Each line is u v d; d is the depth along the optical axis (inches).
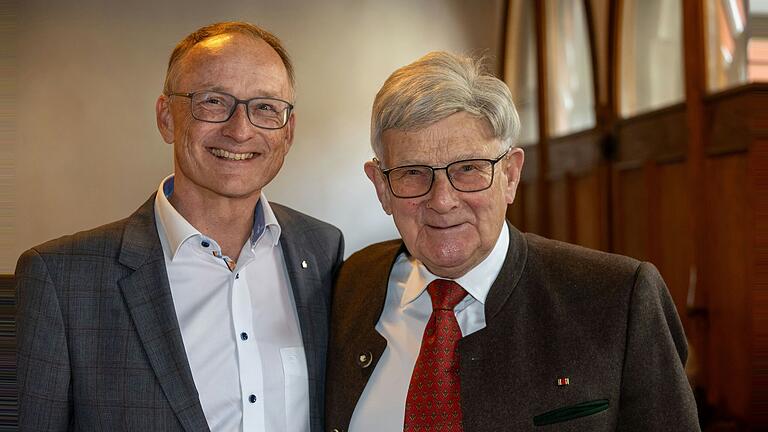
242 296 67.5
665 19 140.6
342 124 265.3
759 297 109.4
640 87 152.9
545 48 208.1
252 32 68.2
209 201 67.0
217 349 65.4
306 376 67.6
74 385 61.4
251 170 65.7
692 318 124.4
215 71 64.7
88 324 61.9
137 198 257.6
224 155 65.3
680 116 130.4
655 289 57.0
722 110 117.2
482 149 55.4
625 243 157.9
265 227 69.9
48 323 60.7
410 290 62.7
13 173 255.1
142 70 257.8
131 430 60.6
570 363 55.2
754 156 109.0
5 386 65.8
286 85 67.9
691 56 124.0
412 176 56.5
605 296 56.7
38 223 255.3
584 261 59.7
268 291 69.8
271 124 66.2
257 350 66.3
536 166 214.2
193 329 65.4
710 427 115.0
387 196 60.0
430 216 56.4
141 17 257.1
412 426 56.8
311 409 66.7
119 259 63.9
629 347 55.3
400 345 61.8
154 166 258.5
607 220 164.2
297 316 69.9
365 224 264.5
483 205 55.9
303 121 263.6
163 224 68.1
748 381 110.3
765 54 111.0
